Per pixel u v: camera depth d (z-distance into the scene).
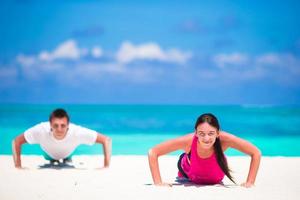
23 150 14.11
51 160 9.04
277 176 7.74
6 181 7.02
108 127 25.70
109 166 8.88
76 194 6.08
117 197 5.91
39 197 5.91
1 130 21.94
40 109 42.06
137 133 21.92
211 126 6.23
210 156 6.57
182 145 6.65
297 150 15.52
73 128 8.47
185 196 5.97
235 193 6.20
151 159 6.72
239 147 6.66
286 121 30.14
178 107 50.03
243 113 39.94
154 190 6.35
